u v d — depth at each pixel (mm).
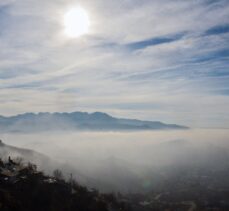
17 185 91062
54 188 96625
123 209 112750
